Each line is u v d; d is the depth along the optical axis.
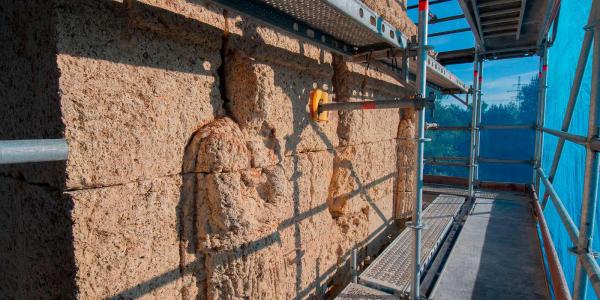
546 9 3.86
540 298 2.75
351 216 3.55
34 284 1.55
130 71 1.50
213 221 1.81
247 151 2.01
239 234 1.84
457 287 2.93
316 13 2.02
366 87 3.70
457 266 3.34
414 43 2.62
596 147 1.40
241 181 1.94
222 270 1.87
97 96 1.38
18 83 1.50
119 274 1.48
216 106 1.98
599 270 1.32
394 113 4.66
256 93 2.08
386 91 4.22
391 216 4.68
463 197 6.00
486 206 5.55
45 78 1.31
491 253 3.66
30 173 1.52
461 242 3.98
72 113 1.29
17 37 1.48
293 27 2.16
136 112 1.52
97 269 1.40
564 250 3.14
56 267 1.42
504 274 3.17
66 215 1.32
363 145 3.70
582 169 2.85
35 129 1.41
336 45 2.67
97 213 1.39
